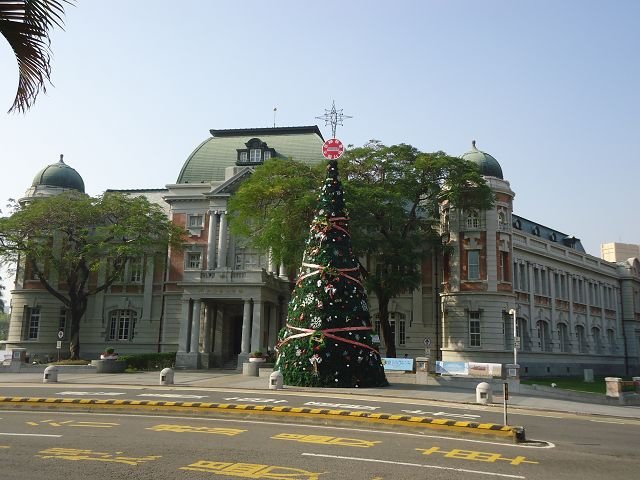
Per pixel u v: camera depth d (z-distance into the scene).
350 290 27.30
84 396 21.56
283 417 16.00
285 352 27.33
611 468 10.73
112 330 50.94
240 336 49.78
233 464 9.85
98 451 10.82
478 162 45.47
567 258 59.28
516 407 22.34
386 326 37.06
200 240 49.75
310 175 35.97
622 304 71.69
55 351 49.44
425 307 46.53
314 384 26.08
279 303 47.81
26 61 6.45
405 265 35.94
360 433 14.01
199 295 42.94
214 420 15.79
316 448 11.67
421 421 14.88
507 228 44.72
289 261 35.16
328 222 28.06
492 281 42.62
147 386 26.58
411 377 30.75
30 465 9.49
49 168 52.25
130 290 51.12
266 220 36.81
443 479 9.22
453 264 43.84
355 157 36.69
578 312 60.50
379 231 37.59
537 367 50.34
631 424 19.56
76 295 42.88
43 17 6.38
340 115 30.39
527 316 50.50
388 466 10.09
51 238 45.59
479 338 42.41
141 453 10.70
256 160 50.34
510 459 11.19
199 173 51.84
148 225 43.41
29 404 17.83
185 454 10.67
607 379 29.98
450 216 44.53
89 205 42.19
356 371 26.48
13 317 49.94
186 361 42.38
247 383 28.52
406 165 36.75
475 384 29.53
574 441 14.16
